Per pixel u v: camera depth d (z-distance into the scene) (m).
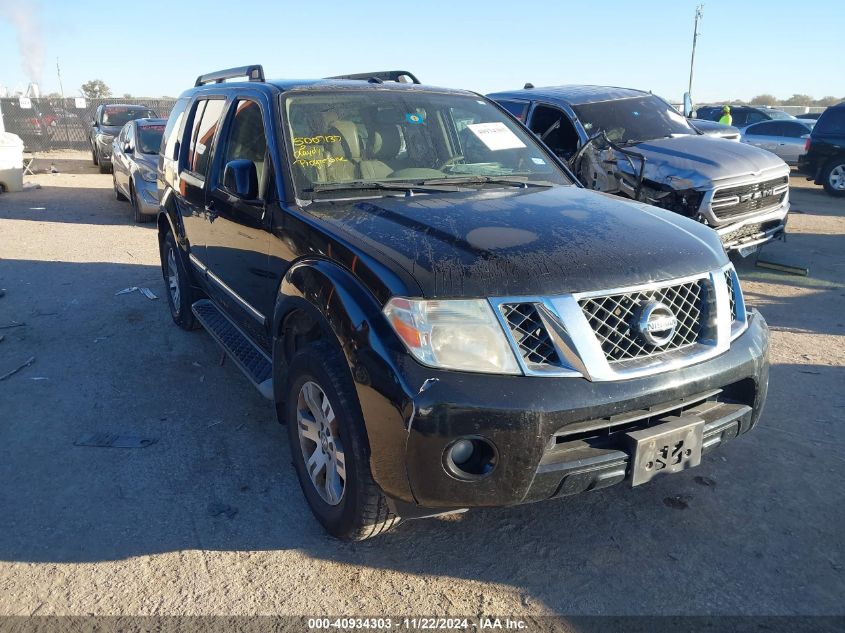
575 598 2.74
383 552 3.04
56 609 2.69
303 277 3.06
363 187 3.62
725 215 7.12
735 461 3.74
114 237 10.18
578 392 2.52
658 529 3.18
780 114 22.38
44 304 6.76
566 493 2.63
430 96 4.36
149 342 5.69
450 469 2.51
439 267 2.63
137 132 12.26
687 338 2.86
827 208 13.16
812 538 3.09
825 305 6.59
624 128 8.33
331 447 2.98
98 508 3.36
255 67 4.54
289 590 2.79
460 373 2.50
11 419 4.31
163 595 2.76
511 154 4.28
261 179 3.81
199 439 4.06
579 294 2.60
